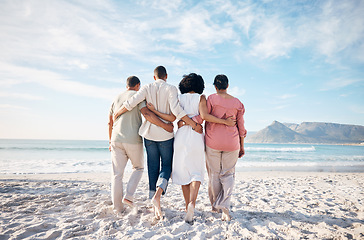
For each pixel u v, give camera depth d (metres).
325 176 8.09
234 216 2.69
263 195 4.19
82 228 2.17
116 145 2.66
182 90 2.73
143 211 2.77
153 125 2.55
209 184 2.71
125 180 6.41
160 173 2.55
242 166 12.82
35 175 7.25
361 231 2.22
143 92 2.56
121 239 1.91
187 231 2.07
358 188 5.15
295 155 24.92
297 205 3.38
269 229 2.21
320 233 2.15
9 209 2.82
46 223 2.28
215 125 2.56
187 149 2.46
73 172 8.76
